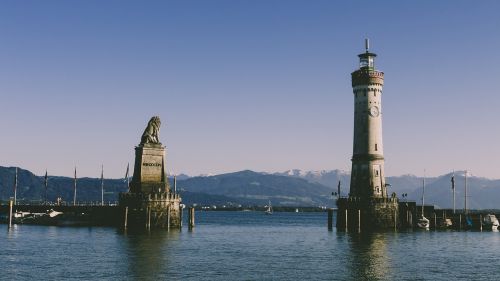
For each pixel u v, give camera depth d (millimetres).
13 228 150875
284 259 92000
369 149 148000
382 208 145250
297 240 130875
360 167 148375
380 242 119688
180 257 92688
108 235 128125
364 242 119875
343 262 88562
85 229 146250
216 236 141875
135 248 103375
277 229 194125
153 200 140000
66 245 107125
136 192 142000
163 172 144875
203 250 103688
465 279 74312
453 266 84938
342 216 148750
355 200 145875
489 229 154500
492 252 102188
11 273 75375
